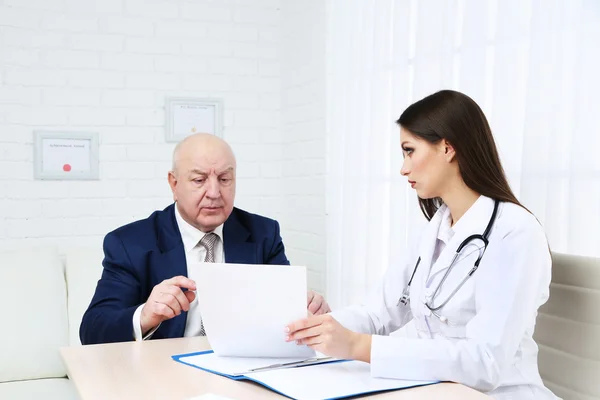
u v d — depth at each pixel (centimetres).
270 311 133
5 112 293
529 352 143
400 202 249
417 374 125
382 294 168
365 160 275
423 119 148
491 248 139
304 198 326
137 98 316
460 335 143
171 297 157
